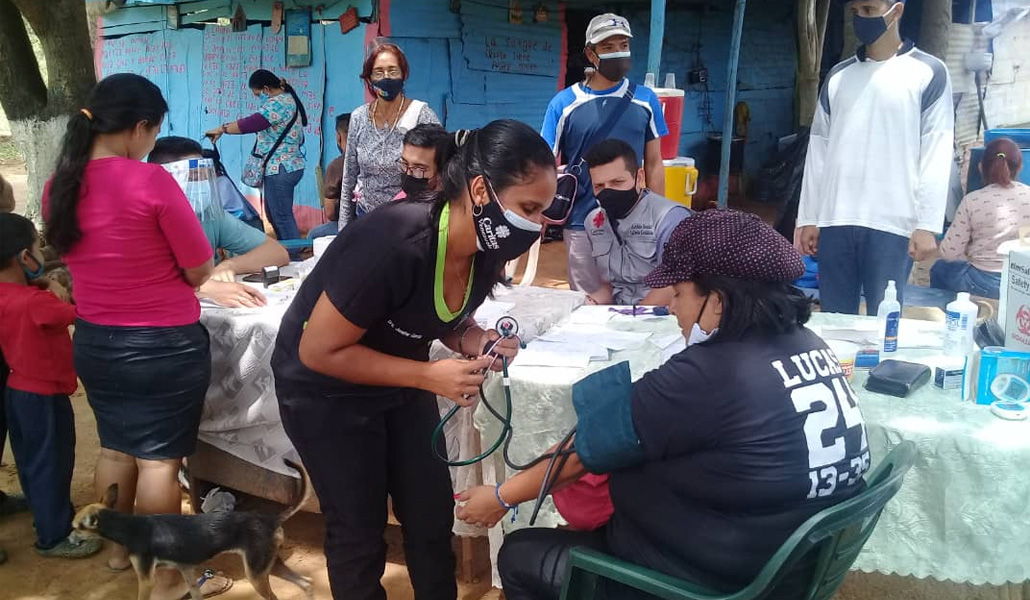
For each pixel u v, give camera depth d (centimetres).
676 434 173
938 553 230
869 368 268
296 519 364
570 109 467
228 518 269
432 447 220
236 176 1038
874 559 238
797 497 170
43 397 316
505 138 184
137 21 1129
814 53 1014
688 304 181
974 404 239
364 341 214
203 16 1024
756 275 172
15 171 1625
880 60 373
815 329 299
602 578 195
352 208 494
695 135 1202
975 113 1007
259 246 360
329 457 225
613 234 381
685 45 1163
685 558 181
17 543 343
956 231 486
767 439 168
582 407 186
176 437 289
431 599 251
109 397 283
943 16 691
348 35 869
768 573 164
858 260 394
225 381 307
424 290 201
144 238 267
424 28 868
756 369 170
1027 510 219
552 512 274
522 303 326
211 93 1045
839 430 174
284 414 226
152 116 268
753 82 1280
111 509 263
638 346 286
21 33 848
